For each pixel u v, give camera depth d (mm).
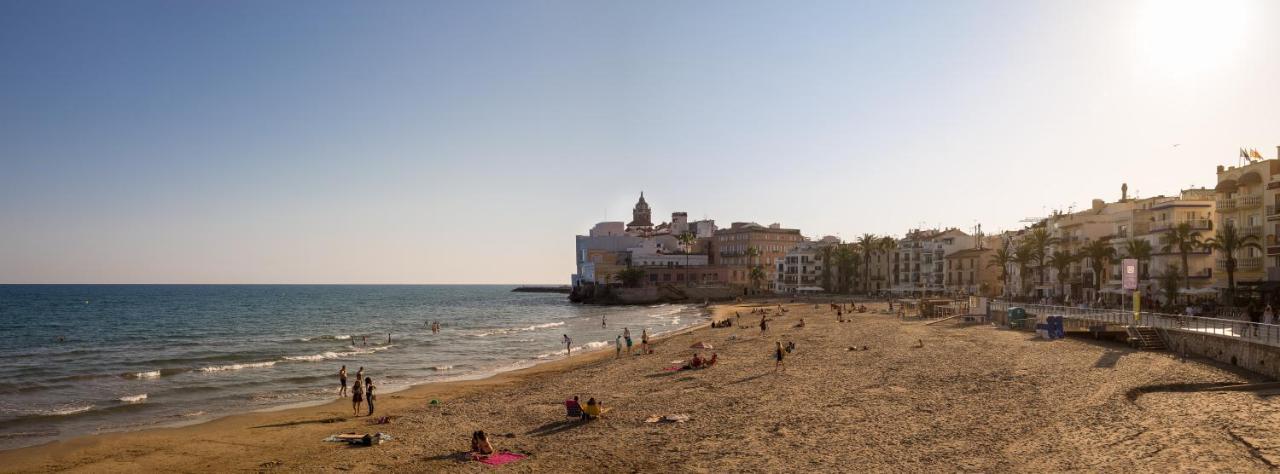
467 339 91500
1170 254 86688
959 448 24219
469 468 24656
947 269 171500
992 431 26328
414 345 83375
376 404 40812
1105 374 37438
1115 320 56000
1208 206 89875
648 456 25047
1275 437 23359
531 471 23969
